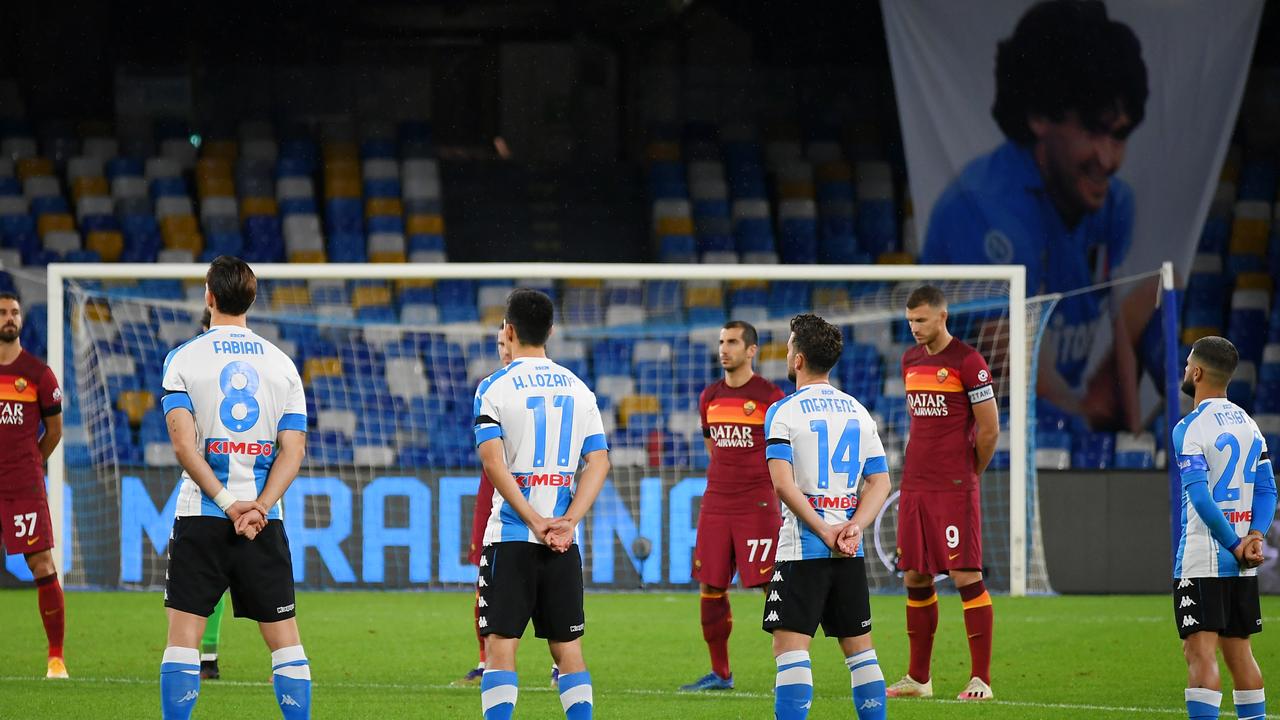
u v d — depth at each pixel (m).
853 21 75.50
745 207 71.94
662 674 26.89
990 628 23.41
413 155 72.69
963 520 23.33
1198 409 17.61
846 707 22.34
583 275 41.31
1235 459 17.34
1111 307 55.12
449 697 23.22
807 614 16.94
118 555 43.53
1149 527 44.12
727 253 69.75
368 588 43.97
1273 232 68.06
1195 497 17.00
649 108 75.62
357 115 73.75
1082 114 55.22
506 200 73.69
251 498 16.06
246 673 25.98
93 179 67.62
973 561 23.31
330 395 57.56
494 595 15.81
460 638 32.31
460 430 57.22
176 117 71.50
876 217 72.38
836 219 71.88
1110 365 55.16
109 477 43.84
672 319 66.38
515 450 16.14
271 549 16.14
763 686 25.11
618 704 22.78
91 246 64.69
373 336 60.47
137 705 21.72
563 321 64.69
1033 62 55.38
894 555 45.62
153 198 67.44
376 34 74.12
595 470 16.55
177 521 16.02
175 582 15.77
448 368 59.47
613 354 60.56
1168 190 55.16
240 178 69.62
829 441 17.27
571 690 15.99
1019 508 41.97
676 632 34.06
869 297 64.88
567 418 16.30
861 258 70.75
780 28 75.69
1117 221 55.28
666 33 75.69
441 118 74.75
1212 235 67.94
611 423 57.31
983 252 55.59
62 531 39.56
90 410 46.78
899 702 22.75
